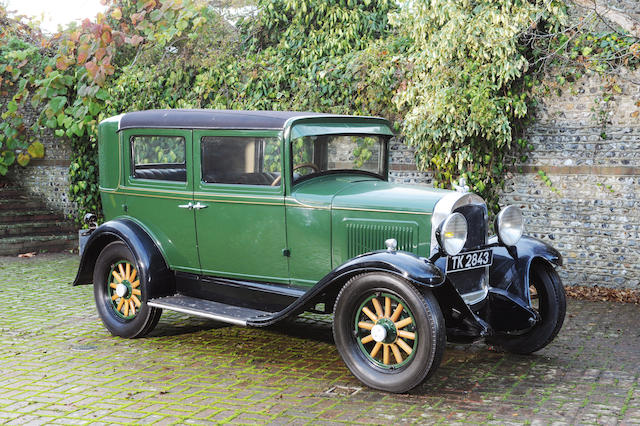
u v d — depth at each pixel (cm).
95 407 411
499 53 723
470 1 762
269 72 922
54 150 1177
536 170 780
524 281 495
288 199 503
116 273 587
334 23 944
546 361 508
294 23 964
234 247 532
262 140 509
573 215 766
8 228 1082
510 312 501
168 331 600
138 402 419
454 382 459
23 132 1213
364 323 452
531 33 738
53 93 1068
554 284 511
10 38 1143
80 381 460
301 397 429
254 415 396
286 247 511
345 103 865
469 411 403
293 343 561
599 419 388
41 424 384
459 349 543
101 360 510
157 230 573
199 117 539
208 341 566
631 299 712
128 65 1087
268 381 461
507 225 495
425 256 461
